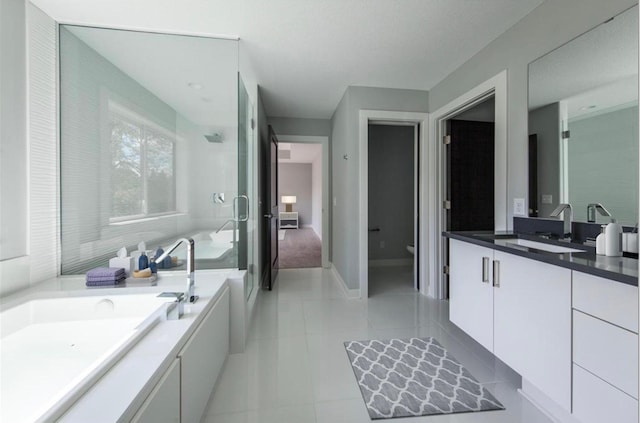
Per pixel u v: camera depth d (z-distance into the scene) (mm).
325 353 2008
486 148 3250
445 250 3154
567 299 1164
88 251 2166
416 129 3359
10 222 1721
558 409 1373
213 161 2346
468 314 1867
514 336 1462
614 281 977
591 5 1505
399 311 2773
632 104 1343
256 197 3160
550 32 1735
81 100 2131
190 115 2314
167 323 1297
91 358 1426
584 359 1090
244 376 1745
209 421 1381
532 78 1862
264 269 3824
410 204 4777
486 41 2223
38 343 1496
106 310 1593
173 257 2256
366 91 3098
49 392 1269
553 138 1729
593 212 1517
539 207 1828
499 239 1763
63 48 2078
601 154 1474
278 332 2334
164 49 2225
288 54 2432
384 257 4762
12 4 1717
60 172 2072
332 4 1805
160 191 2299
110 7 1864
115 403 793
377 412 1436
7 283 1664
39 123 1908
